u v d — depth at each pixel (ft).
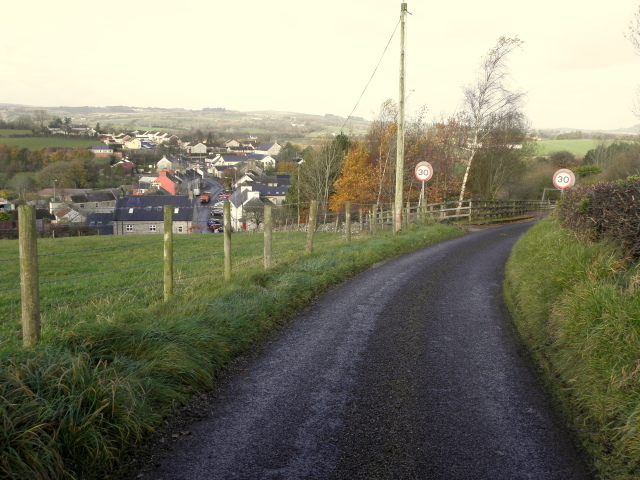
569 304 18.71
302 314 24.11
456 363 17.57
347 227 49.98
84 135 549.54
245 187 312.29
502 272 36.40
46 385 11.44
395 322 22.70
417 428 12.78
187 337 16.61
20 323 23.24
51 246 72.79
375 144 135.03
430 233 60.80
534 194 174.50
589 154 205.36
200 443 11.92
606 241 23.75
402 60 60.70
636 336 14.21
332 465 11.03
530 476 10.71
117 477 10.52
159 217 243.60
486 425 12.98
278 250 45.96
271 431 12.55
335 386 15.48
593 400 13.43
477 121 96.07
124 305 24.70
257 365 17.29
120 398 12.05
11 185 306.55
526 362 17.78
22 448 9.60
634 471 10.69
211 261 47.55
